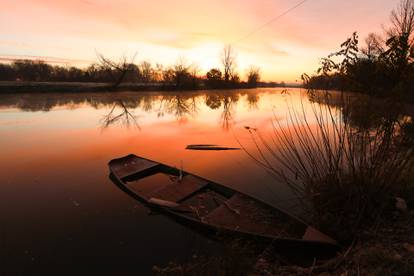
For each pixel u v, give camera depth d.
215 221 5.01
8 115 17.25
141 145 11.21
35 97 27.06
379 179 4.68
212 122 17.23
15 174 7.77
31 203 6.13
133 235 5.00
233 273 3.34
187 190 6.43
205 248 4.57
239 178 7.72
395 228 4.18
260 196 6.57
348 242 4.30
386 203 4.59
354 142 4.94
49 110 19.89
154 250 4.59
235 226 4.87
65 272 4.10
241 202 5.70
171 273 3.62
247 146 11.10
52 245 4.71
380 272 3.05
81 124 15.23
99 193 6.62
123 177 7.25
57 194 6.57
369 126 4.80
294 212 5.65
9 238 4.88
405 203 4.70
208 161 9.25
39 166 8.43
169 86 44.50
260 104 30.09
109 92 35.50
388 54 4.35
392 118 4.60
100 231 5.12
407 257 3.29
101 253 4.52
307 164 8.26
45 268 4.17
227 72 59.62
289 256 4.16
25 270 4.13
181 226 5.28
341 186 5.04
